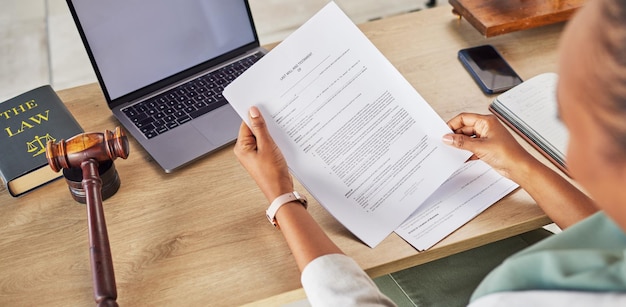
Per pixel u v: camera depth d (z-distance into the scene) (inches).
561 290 22.3
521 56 58.7
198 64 57.6
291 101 44.0
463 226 44.2
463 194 46.1
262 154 42.7
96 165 45.0
